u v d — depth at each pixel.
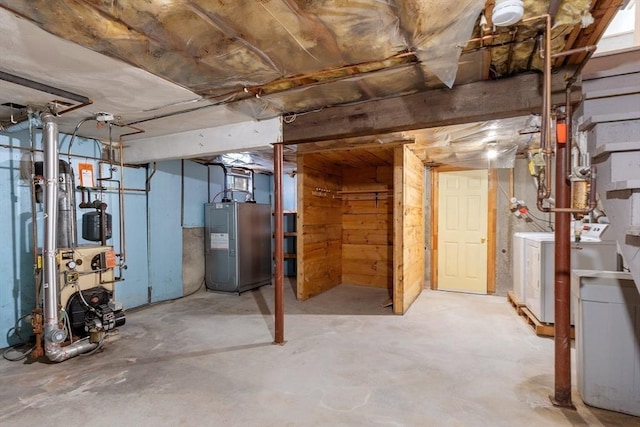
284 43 1.81
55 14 1.49
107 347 3.00
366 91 2.48
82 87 2.33
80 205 3.37
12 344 3.07
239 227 5.04
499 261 4.85
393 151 4.21
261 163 5.93
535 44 1.83
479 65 2.05
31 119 2.74
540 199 1.87
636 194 1.57
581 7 1.52
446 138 3.70
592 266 3.09
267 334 3.31
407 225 4.12
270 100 2.66
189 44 1.80
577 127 2.22
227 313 4.04
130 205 4.20
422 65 2.05
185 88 2.37
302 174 4.52
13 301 3.10
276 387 2.30
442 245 5.19
